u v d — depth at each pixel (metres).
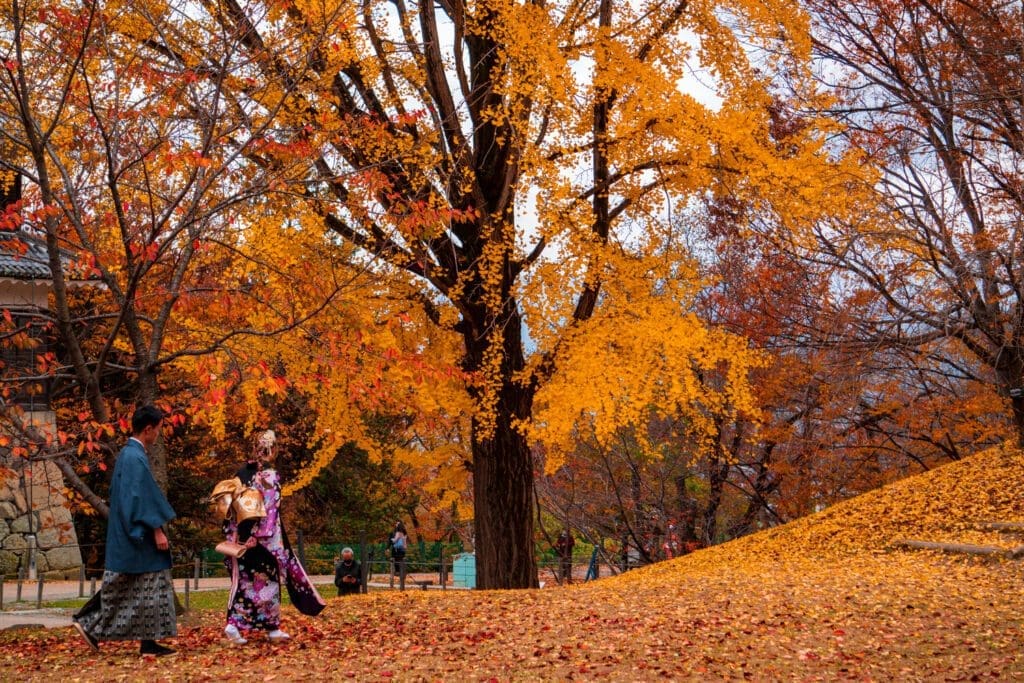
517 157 12.76
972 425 19.08
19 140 8.98
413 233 11.12
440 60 12.82
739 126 12.60
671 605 9.85
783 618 8.98
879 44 17.28
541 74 12.06
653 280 13.37
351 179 10.53
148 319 9.70
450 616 9.55
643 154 13.12
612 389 12.79
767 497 22.62
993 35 15.10
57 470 21.00
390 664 6.99
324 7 10.65
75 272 11.38
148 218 10.04
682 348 12.95
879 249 15.50
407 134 12.30
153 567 7.02
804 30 13.05
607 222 14.11
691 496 23.81
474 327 13.72
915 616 9.02
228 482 7.84
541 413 13.03
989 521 14.30
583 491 23.09
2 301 17.28
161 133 9.57
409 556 29.75
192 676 6.41
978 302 15.55
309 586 8.10
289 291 10.95
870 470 23.16
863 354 17.42
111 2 9.73
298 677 6.44
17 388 9.94
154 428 7.20
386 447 17.00
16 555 20.12
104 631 7.00
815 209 13.28
